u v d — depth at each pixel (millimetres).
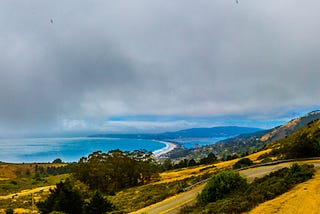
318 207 20281
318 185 26031
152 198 45750
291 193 24641
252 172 51031
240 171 55000
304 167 34344
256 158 86188
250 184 31625
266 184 28500
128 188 85688
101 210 36469
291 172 31625
